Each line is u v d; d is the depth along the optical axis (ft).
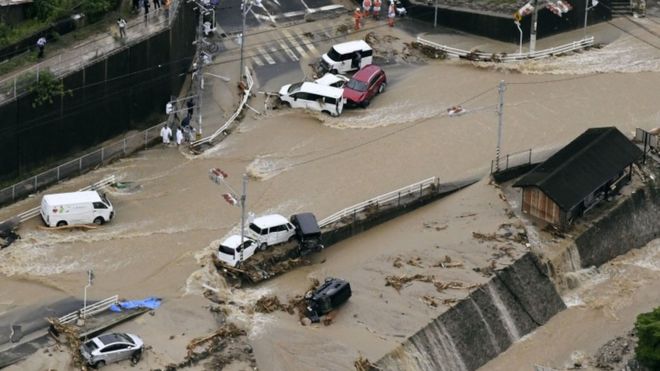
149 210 421.18
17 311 368.68
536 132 473.26
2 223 405.59
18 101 420.36
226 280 391.65
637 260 438.40
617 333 400.67
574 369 385.29
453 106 487.61
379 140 465.88
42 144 431.84
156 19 473.26
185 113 472.44
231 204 403.95
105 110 450.71
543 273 412.77
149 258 396.57
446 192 440.86
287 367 358.84
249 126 472.44
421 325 377.91
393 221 430.20
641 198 451.94
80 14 465.47
